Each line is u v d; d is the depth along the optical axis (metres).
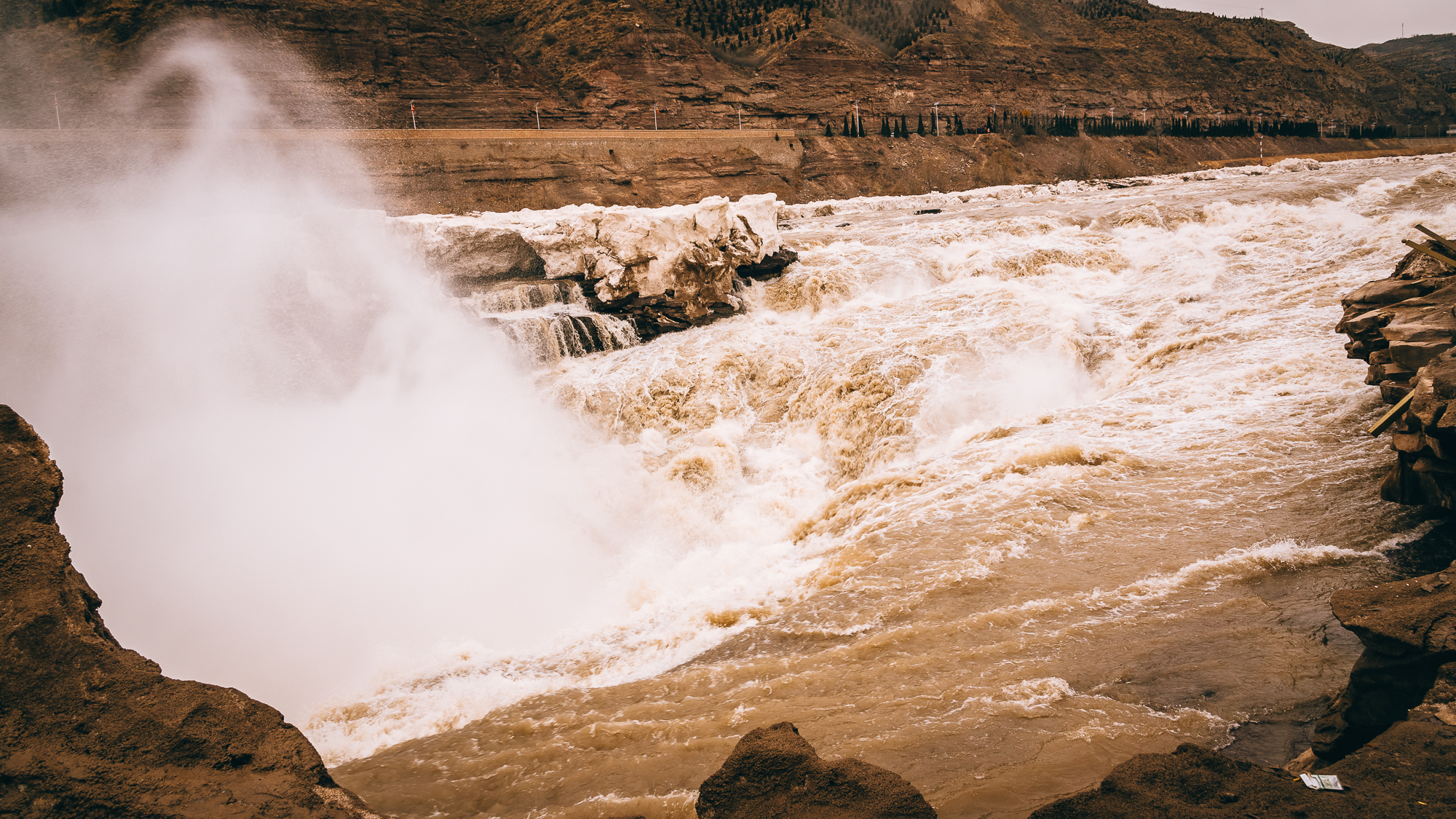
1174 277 21.19
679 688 8.27
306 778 4.61
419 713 9.03
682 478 17.08
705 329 21.94
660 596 12.90
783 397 19.17
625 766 6.80
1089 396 17.02
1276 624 7.80
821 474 17.28
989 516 11.23
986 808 5.59
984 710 6.86
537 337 20.50
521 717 8.35
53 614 4.96
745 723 7.22
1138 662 7.41
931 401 17.06
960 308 20.92
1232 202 27.80
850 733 6.73
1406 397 8.62
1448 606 5.35
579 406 19.19
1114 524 10.45
